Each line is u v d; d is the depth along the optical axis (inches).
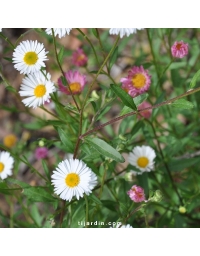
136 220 11.9
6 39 10.4
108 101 10.0
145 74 10.9
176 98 9.0
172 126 13.2
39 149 14.0
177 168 11.7
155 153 11.6
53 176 9.8
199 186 12.7
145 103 12.7
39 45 9.9
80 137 9.7
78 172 9.7
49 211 13.8
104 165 10.4
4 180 11.0
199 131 13.9
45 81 10.0
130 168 11.1
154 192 10.1
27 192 10.4
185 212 11.6
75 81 11.2
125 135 11.1
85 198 9.8
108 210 11.6
